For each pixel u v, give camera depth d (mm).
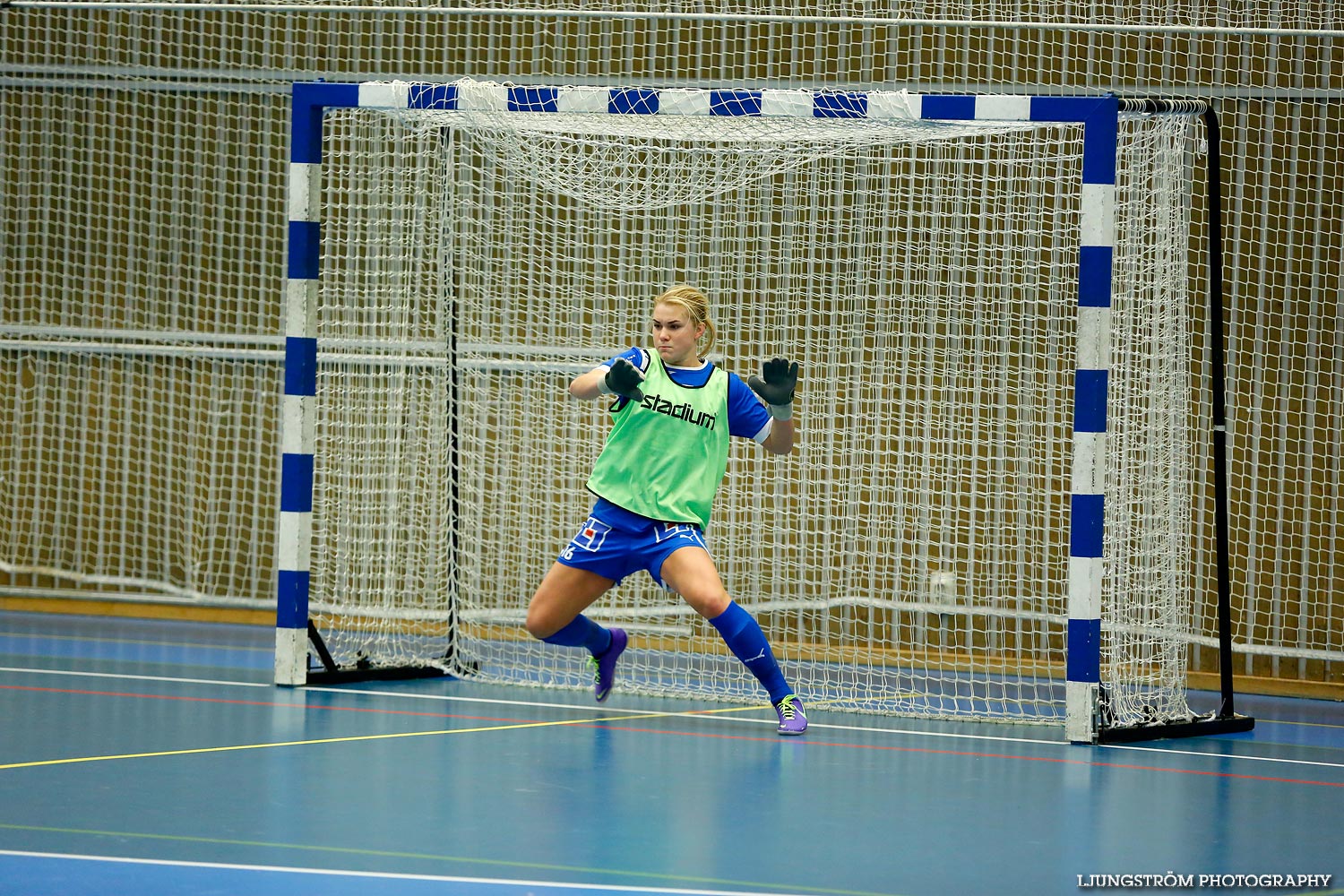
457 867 15188
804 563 35188
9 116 41125
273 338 39500
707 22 37406
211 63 40000
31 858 15109
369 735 23281
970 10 34062
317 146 27375
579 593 24719
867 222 36688
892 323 36625
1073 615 24625
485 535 37562
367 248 37000
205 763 20484
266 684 28516
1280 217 34969
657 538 24234
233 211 40250
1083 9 35188
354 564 35344
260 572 40125
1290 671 34781
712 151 31031
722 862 15766
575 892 14336
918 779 21062
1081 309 24031
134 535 40906
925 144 32344
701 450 24156
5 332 40969
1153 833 17891
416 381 37125
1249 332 35219
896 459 36312
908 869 15719
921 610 33500
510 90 26188
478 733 23828
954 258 33469
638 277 37562
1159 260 26484
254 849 15773
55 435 41281
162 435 40844
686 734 24453
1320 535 34531
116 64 40031
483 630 36781
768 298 36625
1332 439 34500
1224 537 27250
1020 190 36375
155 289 40250
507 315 36906
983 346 36469
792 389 23719
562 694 28922
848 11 36594
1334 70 34250
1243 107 34719
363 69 39625
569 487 37250
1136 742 25125
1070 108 23938
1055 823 18312
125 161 40750
